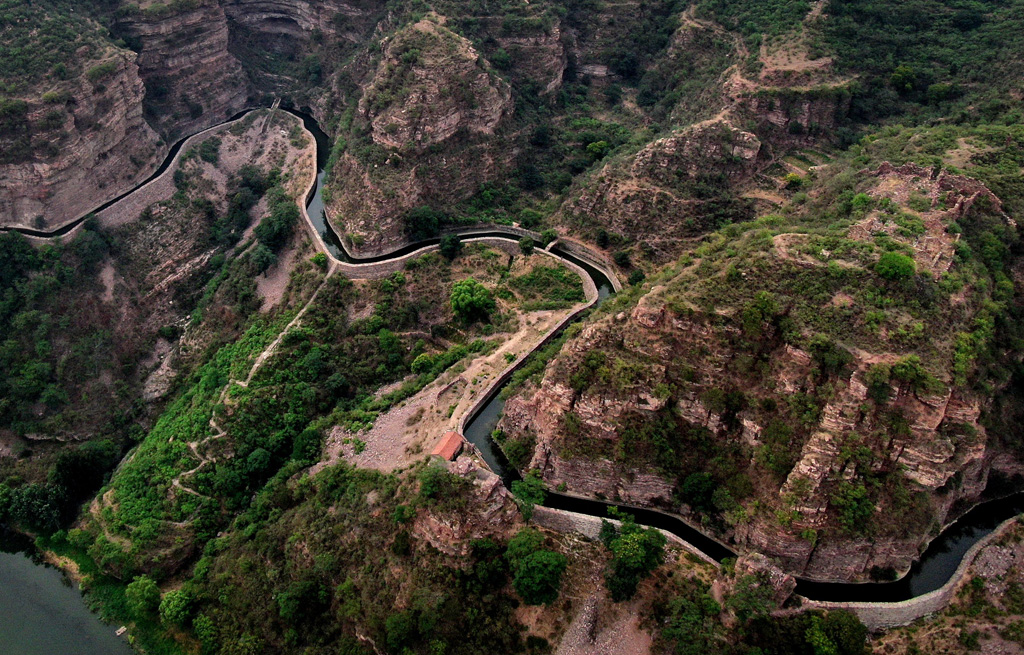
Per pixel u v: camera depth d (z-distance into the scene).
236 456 88.44
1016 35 105.88
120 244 115.31
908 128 101.38
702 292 69.19
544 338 90.06
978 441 61.84
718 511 67.19
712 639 59.94
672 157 110.75
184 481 87.38
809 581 64.38
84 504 91.38
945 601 63.19
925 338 62.19
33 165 107.94
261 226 116.06
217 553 81.12
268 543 77.00
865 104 111.06
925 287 65.50
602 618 63.56
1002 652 60.25
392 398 89.00
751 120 111.75
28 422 97.31
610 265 107.19
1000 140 88.19
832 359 62.06
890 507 62.03
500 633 63.56
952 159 86.12
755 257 70.44
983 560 65.56
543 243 113.19
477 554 66.25
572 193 118.31
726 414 67.38
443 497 66.75
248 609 74.56
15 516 89.00
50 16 118.81
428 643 63.69
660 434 68.81
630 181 111.75
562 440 71.50
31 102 107.12
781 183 107.38
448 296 106.00
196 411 93.81
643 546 64.12
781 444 63.78
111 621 80.25
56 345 102.44
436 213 114.19
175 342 112.50
